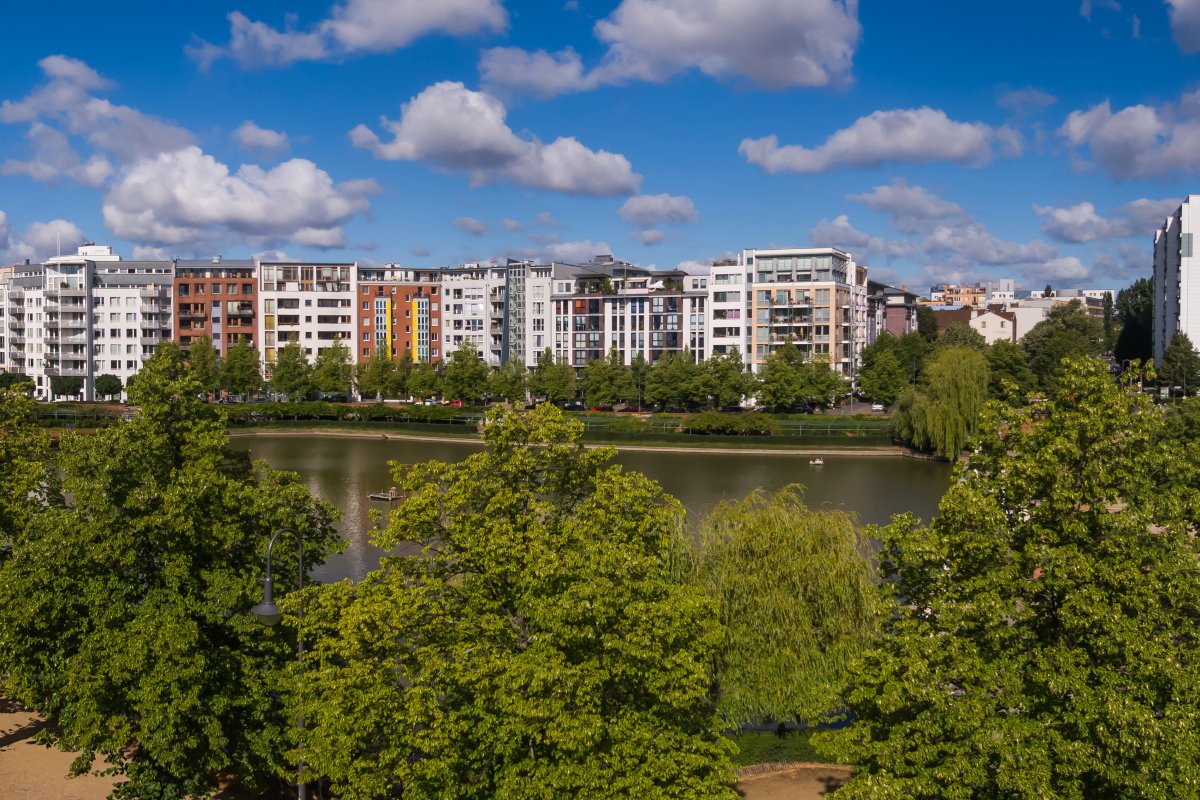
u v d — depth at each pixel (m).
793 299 178.00
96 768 33.59
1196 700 20.20
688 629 25.20
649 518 28.69
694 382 157.38
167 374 34.41
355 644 24.48
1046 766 20.48
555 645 24.00
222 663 28.45
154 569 30.77
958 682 23.20
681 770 23.56
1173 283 154.62
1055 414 24.38
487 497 28.98
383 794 24.92
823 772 32.88
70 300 192.75
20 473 40.66
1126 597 21.48
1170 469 24.08
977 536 23.77
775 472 111.69
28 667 31.56
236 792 32.12
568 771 22.66
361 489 99.25
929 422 116.50
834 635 34.06
